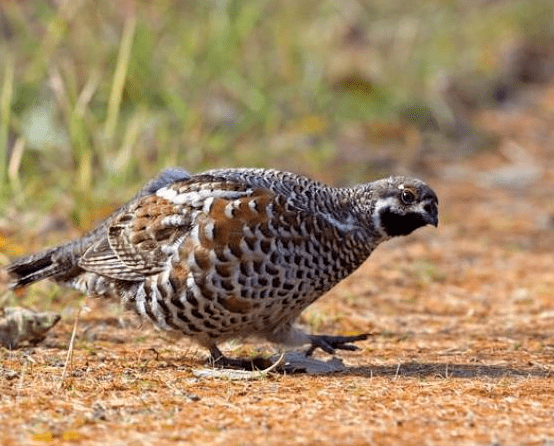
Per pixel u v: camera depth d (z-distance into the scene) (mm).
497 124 20141
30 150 15062
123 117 16297
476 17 25156
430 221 9109
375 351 10086
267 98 18359
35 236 13125
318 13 22219
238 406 7855
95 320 10742
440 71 21391
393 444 7043
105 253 9133
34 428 7238
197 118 16750
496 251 14305
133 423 7402
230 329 8945
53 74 15289
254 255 8570
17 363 9023
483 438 7219
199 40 18688
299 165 16953
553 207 16203
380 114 19219
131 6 18516
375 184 9219
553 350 10164
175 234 8773
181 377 8695
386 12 23906
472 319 11594
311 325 11039
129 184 14688
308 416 7625
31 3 18656
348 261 9062
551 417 7738
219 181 8883
